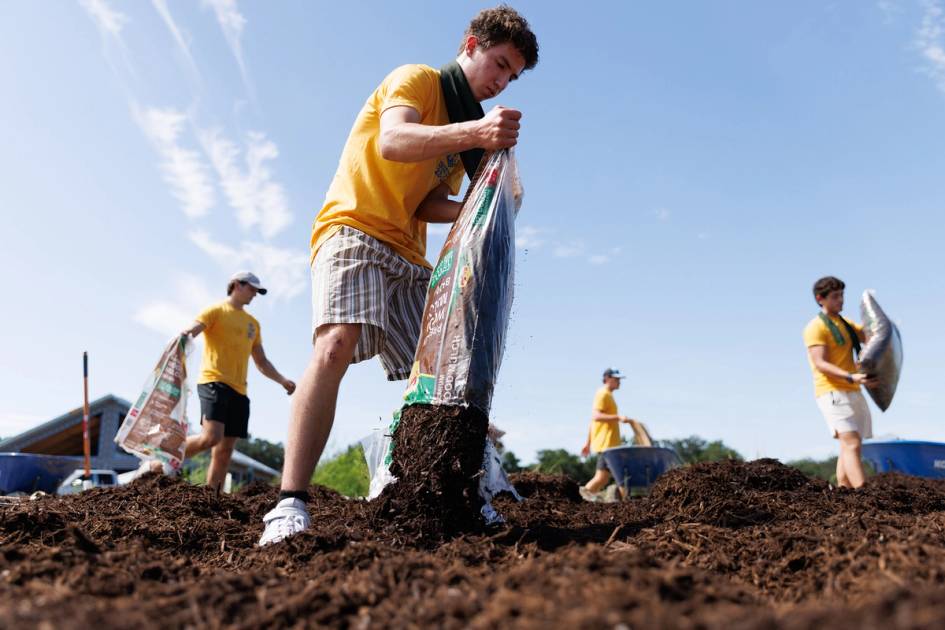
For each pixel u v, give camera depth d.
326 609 1.46
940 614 1.02
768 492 3.63
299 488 2.41
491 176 2.59
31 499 3.49
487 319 2.43
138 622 1.31
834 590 1.68
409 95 2.61
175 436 5.83
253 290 6.34
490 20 2.71
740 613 1.24
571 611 1.22
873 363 5.46
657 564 1.64
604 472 9.04
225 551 2.43
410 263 2.79
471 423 2.35
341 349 2.49
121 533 2.54
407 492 2.31
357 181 2.68
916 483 5.18
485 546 2.09
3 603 1.40
